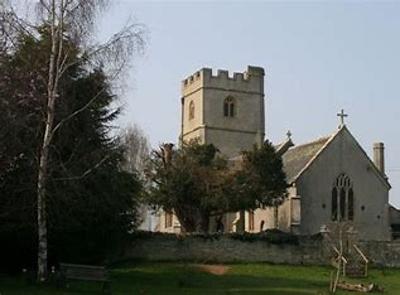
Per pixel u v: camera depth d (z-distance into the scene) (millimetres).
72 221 31766
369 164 62125
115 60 46844
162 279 33750
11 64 30172
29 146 29938
